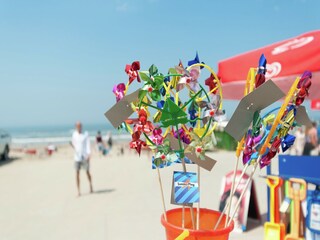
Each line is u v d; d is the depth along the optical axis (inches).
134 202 275.7
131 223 217.9
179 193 68.2
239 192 203.3
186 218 81.4
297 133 535.8
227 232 68.0
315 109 367.2
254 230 196.2
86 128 4694.9
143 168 486.3
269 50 154.4
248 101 64.3
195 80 70.5
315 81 165.9
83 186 361.7
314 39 135.8
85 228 211.5
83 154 313.7
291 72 140.0
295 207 161.8
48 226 218.7
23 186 378.0
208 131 70.6
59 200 295.3
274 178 157.2
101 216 237.6
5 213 255.3
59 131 4178.2
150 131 69.2
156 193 307.9
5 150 776.9
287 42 148.9
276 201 154.7
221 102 71.2
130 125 74.2
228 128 65.4
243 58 168.2
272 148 70.0
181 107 68.9
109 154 1019.3
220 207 206.1
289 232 170.4
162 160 69.7
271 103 64.6
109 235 196.1
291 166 167.5
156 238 188.9
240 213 196.7
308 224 154.3
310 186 240.7
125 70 72.8
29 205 280.1
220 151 788.6
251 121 66.4
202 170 419.5
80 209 260.5
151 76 68.3
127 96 69.2
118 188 339.0
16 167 597.3
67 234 201.2
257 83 68.4
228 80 172.7
